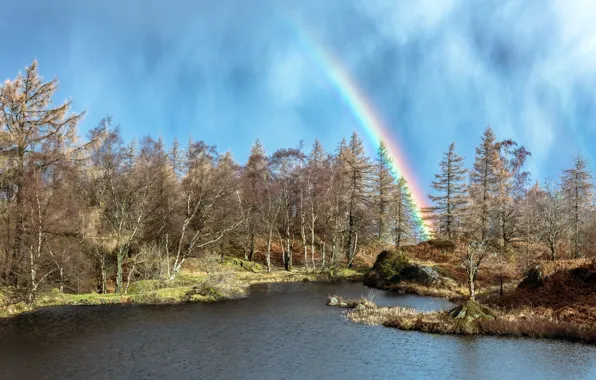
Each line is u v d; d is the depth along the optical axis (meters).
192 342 23.47
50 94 36.00
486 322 25.92
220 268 50.84
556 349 21.81
